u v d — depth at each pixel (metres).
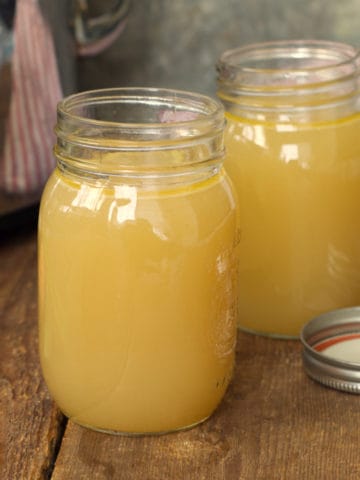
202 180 0.51
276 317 0.61
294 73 0.58
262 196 0.59
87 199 0.50
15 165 0.70
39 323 0.54
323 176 0.58
